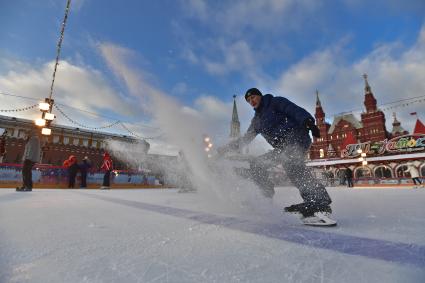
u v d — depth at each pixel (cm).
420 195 513
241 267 79
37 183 815
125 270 74
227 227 144
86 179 959
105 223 151
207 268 78
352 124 4988
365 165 2595
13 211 196
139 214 194
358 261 86
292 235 126
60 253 89
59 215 180
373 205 290
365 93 4922
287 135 184
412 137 2347
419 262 85
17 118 2948
